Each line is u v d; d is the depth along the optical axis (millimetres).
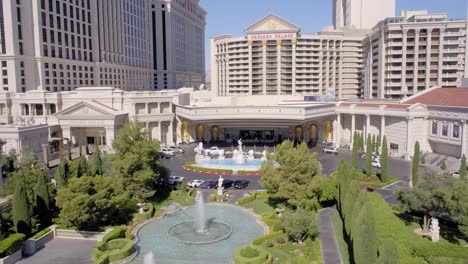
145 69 187625
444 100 82938
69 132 98875
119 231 41969
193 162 80750
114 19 154375
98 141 102688
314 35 159125
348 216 37250
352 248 33250
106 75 146750
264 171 51938
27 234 40188
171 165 80500
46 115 101312
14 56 105562
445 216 44125
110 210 44750
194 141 113125
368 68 148625
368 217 28891
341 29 168500
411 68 127125
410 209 41000
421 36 124812
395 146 88562
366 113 95250
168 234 43281
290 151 49625
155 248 39812
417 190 39938
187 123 112375
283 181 49250
